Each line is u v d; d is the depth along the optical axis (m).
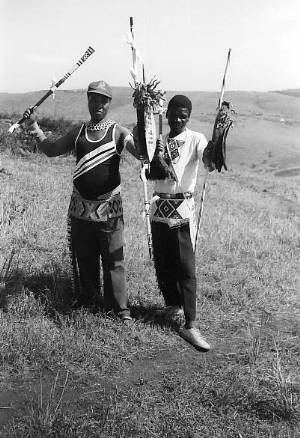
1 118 16.73
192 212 5.11
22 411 3.84
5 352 4.48
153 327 5.27
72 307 5.40
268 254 8.35
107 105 4.94
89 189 5.01
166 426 3.72
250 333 5.41
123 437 3.58
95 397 4.09
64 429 3.58
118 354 4.72
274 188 18.73
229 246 8.34
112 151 4.95
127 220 9.15
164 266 5.34
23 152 14.12
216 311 5.89
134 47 4.62
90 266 5.29
